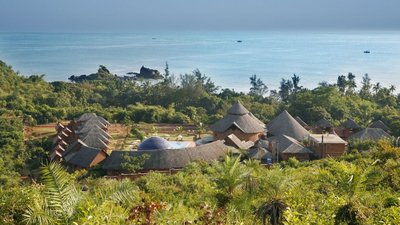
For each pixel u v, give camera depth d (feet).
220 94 402.72
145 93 388.98
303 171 115.75
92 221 42.86
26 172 174.50
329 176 74.74
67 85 410.31
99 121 247.70
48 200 47.75
